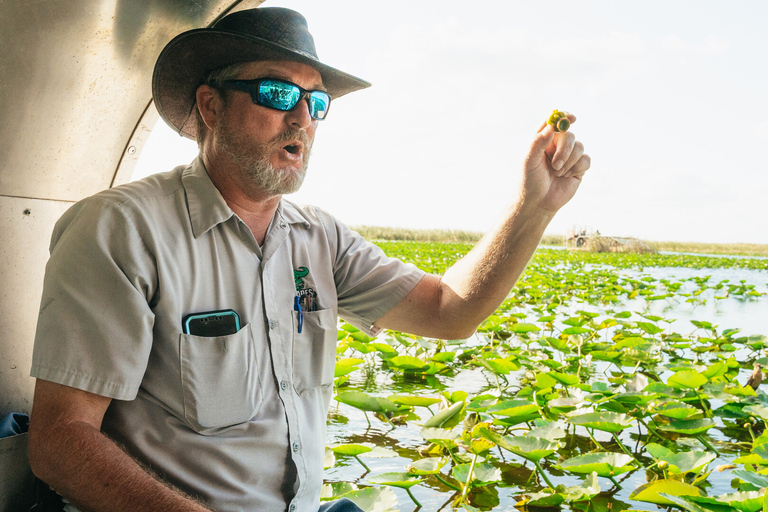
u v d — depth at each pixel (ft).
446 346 16.55
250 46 4.83
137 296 4.01
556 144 4.85
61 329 3.87
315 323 4.94
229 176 4.80
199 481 4.17
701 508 5.97
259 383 4.51
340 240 5.52
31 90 5.15
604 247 94.73
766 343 15.17
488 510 6.88
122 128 6.20
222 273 4.49
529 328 15.93
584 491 6.90
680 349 17.06
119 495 3.60
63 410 3.81
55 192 5.85
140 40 5.64
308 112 4.84
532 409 8.68
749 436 9.83
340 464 8.18
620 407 9.63
